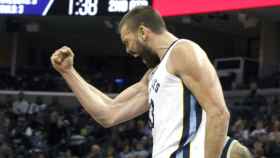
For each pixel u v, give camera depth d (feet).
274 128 49.57
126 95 11.91
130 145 53.57
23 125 61.52
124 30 10.42
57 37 82.17
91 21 73.87
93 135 58.59
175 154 9.57
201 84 9.41
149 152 49.96
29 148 57.57
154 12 10.33
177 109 9.66
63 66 11.75
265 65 69.62
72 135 59.88
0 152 53.72
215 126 9.29
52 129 60.49
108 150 51.55
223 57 82.17
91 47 85.66
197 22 71.72
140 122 57.21
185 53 9.60
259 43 78.23
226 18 69.36
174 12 43.01
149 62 10.50
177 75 9.69
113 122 11.82
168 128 9.73
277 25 69.72
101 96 11.98
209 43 80.38
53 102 67.36
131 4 43.24
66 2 44.57
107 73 85.61
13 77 74.38
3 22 76.38
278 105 57.26
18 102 65.98
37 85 73.00
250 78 68.64
